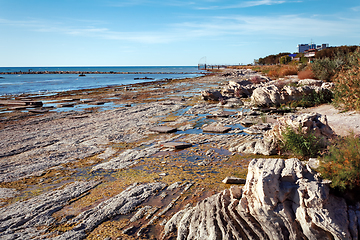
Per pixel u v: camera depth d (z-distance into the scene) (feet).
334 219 13.52
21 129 44.65
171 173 25.49
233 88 81.10
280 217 14.25
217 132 40.52
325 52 141.08
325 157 17.80
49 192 22.09
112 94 97.09
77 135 40.47
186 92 100.27
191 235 14.75
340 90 42.32
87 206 19.70
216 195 18.13
